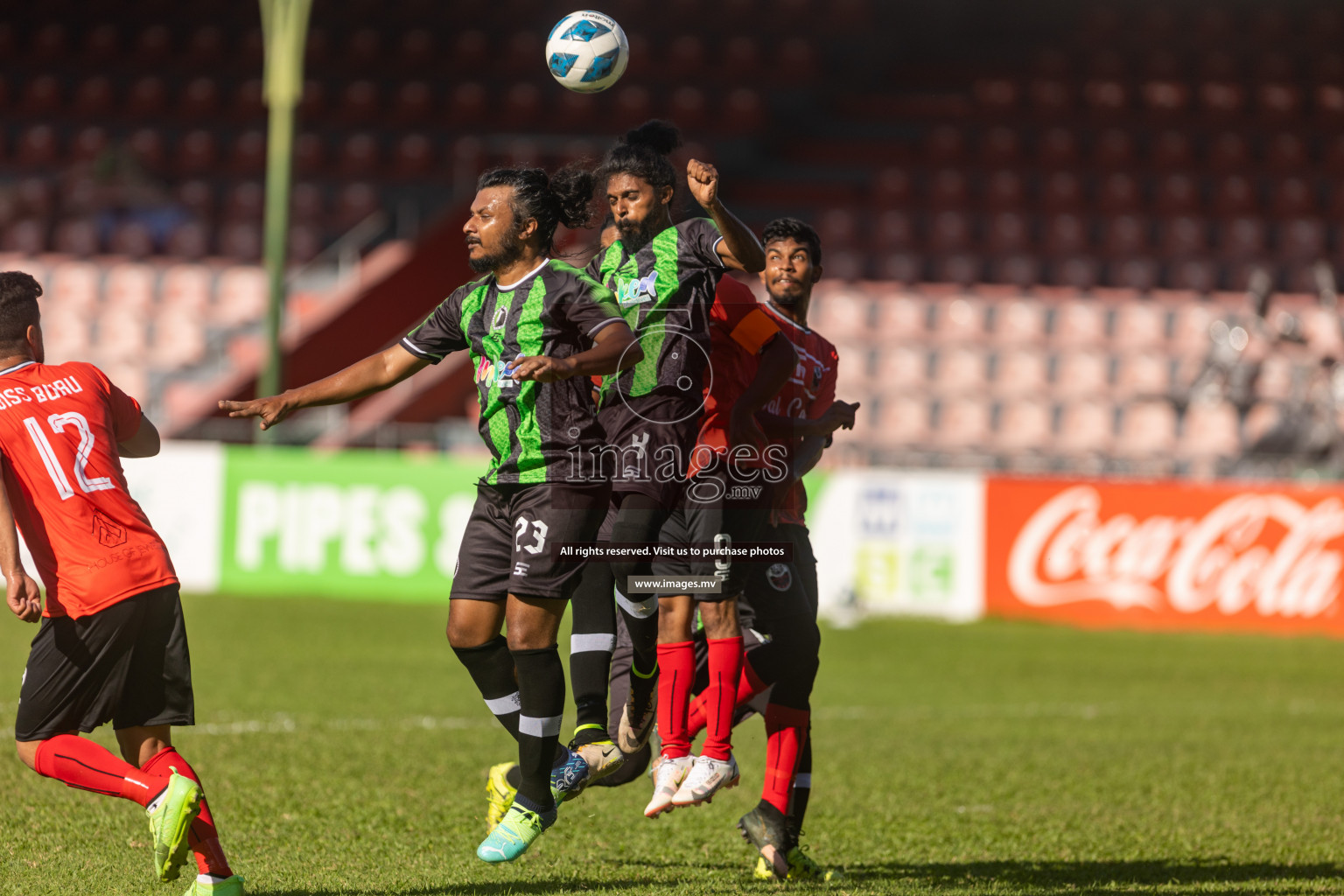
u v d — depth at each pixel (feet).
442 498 184.55
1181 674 144.46
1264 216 298.56
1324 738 104.37
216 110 311.27
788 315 58.34
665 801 52.08
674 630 53.78
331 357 256.11
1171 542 183.62
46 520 46.98
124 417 50.70
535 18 329.11
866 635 168.55
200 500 185.16
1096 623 183.83
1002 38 336.29
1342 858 61.82
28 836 57.98
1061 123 315.58
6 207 293.84
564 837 63.26
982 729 106.01
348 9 328.29
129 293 286.46
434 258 274.57
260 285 286.05
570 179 53.62
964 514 185.88
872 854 61.98
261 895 49.73
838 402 58.18
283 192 215.92
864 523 185.98
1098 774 86.02
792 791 57.57
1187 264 292.20
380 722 97.30
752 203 298.97
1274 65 328.90
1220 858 61.57
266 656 131.54
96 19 324.19
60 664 46.83
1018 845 64.28
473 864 55.77
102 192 291.38
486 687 52.26
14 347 48.57
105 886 49.93
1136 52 333.42
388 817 65.41
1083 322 278.87
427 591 183.83
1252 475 206.69
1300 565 181.88
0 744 80.84
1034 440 268.21
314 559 184.65
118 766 46.47
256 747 84.64
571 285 48.93
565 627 157.07
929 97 321.11
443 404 255.91
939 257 292.61
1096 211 298.56
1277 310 283.38
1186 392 252.01
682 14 333.42
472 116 311.68
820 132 319.27
